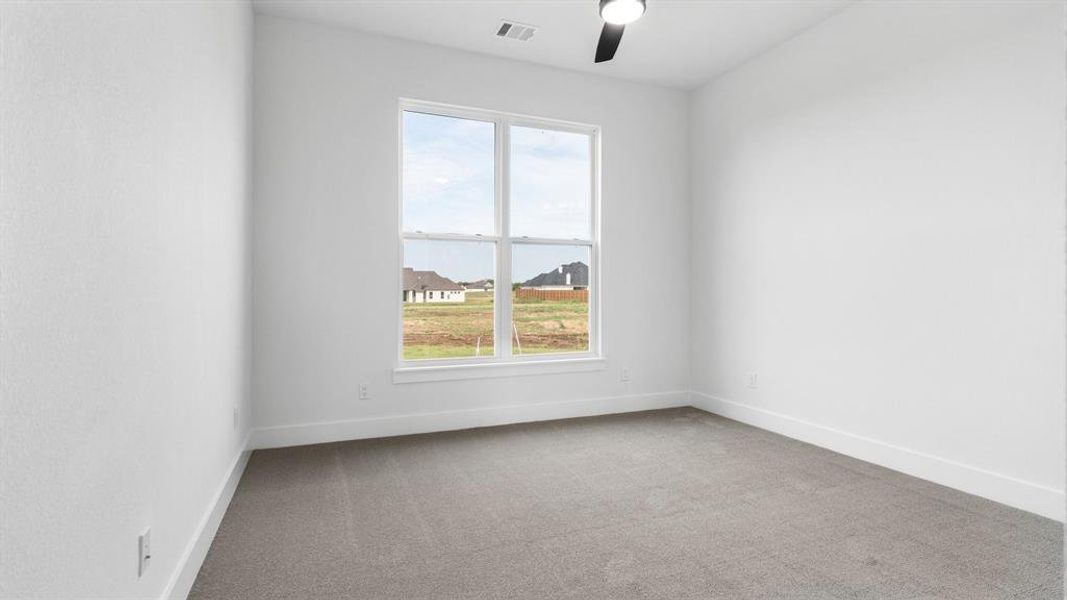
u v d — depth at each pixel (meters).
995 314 2.49
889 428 2.96
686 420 4.05
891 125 2.96
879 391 3.02
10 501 0.75
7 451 0.75
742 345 4.03
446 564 1.89
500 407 3.92
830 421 3.31
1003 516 2.29
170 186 1.50
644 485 2.68
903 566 1.87
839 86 3.27
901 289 2.91
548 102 4.07
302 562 1.90
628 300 4.37
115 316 1.12
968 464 2.59
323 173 3.43
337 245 3.46
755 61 3.91
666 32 3.54
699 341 4.48
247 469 2.89
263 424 3.29
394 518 2.28
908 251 2.87
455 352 3.87
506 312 4.01
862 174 3.12
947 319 2.68
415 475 2.83
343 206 3.48
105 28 1.07
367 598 1.67
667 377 4.52
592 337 4.32
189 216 1.71
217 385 2.18
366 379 3.54
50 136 0.87
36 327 0.82
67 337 0.92
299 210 3.37
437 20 3.39
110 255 1.10
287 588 1.73
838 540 2.07
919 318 2.81
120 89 1.14
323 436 3.42
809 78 3.48
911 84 2.85
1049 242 2.30
